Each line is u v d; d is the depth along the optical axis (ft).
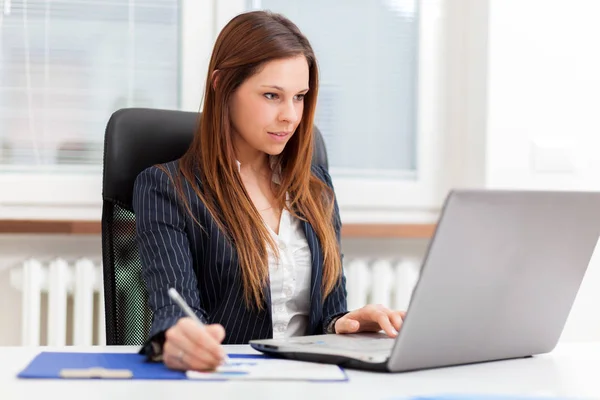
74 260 8.04
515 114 8.55
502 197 3.60
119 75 8.39
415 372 3.81
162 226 5.20
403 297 8.40
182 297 4.74
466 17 8.90
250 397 3.20
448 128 9.01
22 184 8.18
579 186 8.68
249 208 5.46
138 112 5.77
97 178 8.32
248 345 4.72
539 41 8.55
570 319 8.78
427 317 3.63
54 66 8.27
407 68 8.98
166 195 5.32
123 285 5.56
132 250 5.61
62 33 8.27
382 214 8.92
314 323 5.65
